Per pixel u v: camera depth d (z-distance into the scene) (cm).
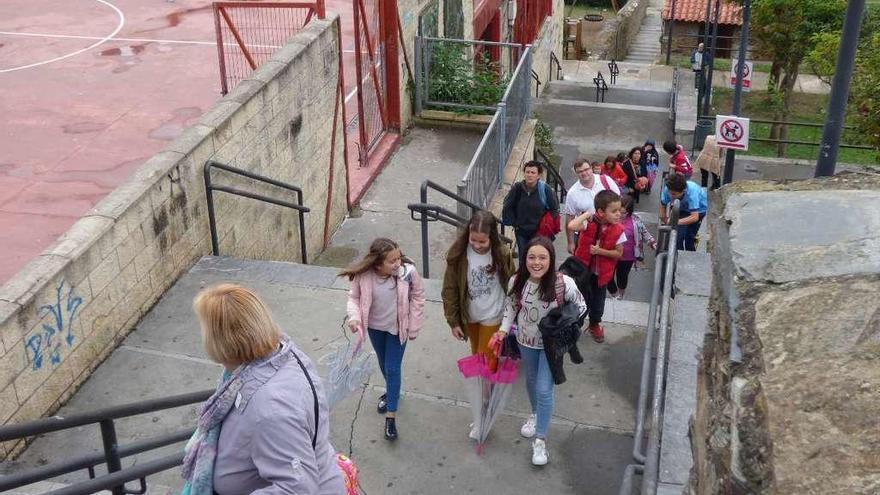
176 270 819
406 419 676
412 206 946
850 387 200
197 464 307
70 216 903
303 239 1065
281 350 309
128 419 657
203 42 1440
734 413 214
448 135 1480
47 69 1311
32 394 628
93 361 698
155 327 757
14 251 838
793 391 204
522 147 1476
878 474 181
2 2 1647
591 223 744
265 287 828
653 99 2886
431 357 745
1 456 606
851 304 222
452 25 1678
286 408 298
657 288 695
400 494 612
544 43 2878
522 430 657
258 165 973
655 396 517
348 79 1483
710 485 240
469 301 617
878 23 2412
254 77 975
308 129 1102
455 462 638
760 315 228
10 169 997
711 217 297
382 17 1362
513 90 1412
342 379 589
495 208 1279
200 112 1170
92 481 470
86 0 1659
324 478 319
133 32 1485
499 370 620
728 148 1617
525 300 587
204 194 857
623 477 568
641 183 1714
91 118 1139
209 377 703
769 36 2555
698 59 3100
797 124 2316
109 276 711
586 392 708
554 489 616
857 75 1891
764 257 248
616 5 4575
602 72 3459
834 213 260
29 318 619
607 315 812
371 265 598
